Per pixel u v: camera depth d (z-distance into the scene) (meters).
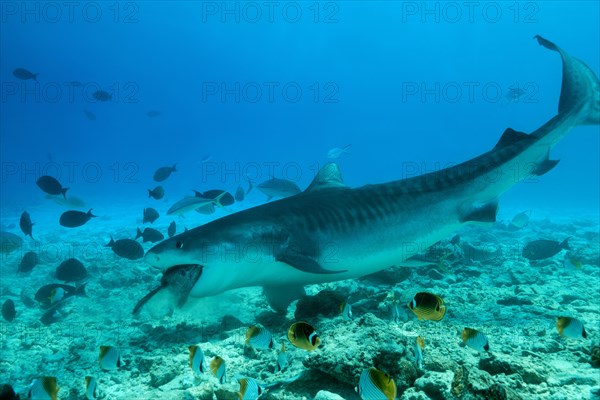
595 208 37.69
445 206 7.86
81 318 7.89
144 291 9.59
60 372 5.61
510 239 15.73
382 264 7.44
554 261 10.41
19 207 39.94
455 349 4.91
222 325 6.55
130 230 19.91
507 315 6.41
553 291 7.83
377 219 7.23
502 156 8.19
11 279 11.42
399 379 4.07
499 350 5.00
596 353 4.03
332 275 6.98
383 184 7.75
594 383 4.05
